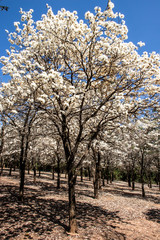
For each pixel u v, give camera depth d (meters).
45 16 7.24
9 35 8.33
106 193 20.50
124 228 9.03
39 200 13.20
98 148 18.00
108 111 7.50
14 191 15.61
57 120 8.01
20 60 6.79
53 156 25.73
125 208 13.87
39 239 6.70
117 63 8.16
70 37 7.74
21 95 7.26
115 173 50.22
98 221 9.80
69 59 9.16
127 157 28.80
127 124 8.67
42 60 9.04
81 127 8.41
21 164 12.60
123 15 6.75
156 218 11.70
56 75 6.02
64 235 7.25
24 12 8.13
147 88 8.07
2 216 8.80
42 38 7.66
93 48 7.28
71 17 6.75
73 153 8.28
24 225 7.98
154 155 27.05
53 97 7.77
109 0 6.13
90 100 9.58
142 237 7.97
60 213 10.45
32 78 7.16
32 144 16.56
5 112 6.82
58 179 21.16
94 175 17.50
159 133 18.92
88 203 14.27
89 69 8.37
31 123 9.80
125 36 7.02
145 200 18.83
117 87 7.71
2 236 6.67
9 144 17.48
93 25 6.84
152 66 7.01
